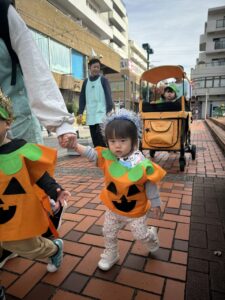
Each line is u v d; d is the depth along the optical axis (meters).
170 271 1.83
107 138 1.70
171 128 4.39
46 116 1.58
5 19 1.49
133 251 2.07
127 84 34.94
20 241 1.49
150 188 1.73
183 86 4.78
